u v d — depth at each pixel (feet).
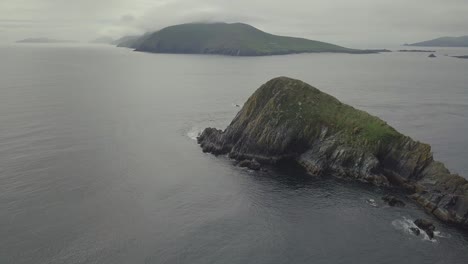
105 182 270.26
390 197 247.50
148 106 549.13
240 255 190.80
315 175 293.84
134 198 248.11
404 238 207.00
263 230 214.07
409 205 243.81
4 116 445.37
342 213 233.76
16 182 262.26
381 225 219.82
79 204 236.02
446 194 236.63
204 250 194.29
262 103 356.59
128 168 299.17
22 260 181.27
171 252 191.83
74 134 383.45
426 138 391.24
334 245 200.23
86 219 219.00
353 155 292.81
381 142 292.20
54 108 502.79
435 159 328.90
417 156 274.98
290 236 208.44
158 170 298.15
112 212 228.43
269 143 323.98
